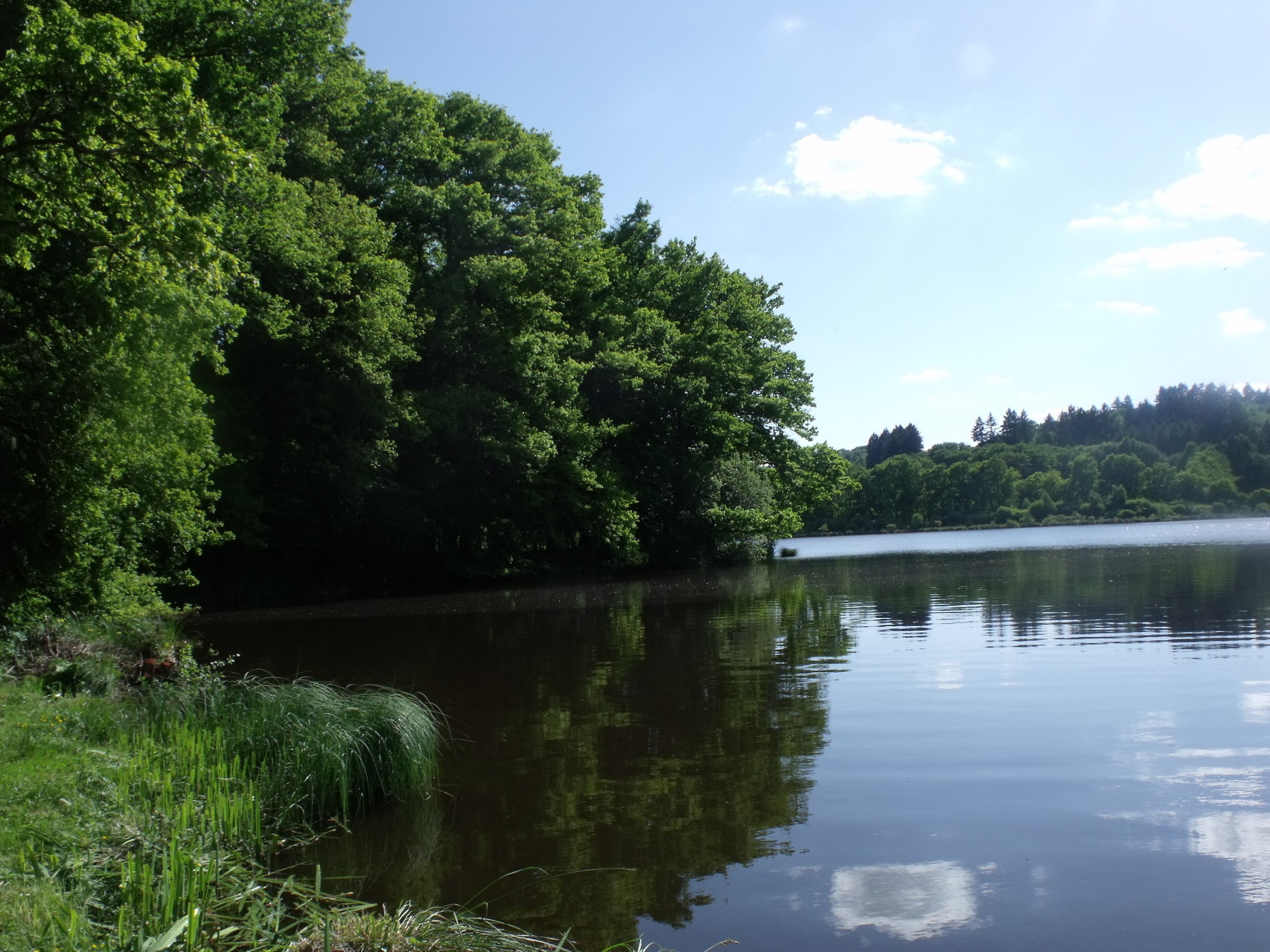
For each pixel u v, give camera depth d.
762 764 8.08
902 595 23.50
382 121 29.72
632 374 36.81
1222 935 4.79
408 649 15.38
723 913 5.24
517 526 33.53
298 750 7.25
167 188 11.14
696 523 42.88
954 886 5.48
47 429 12.98
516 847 6.30
